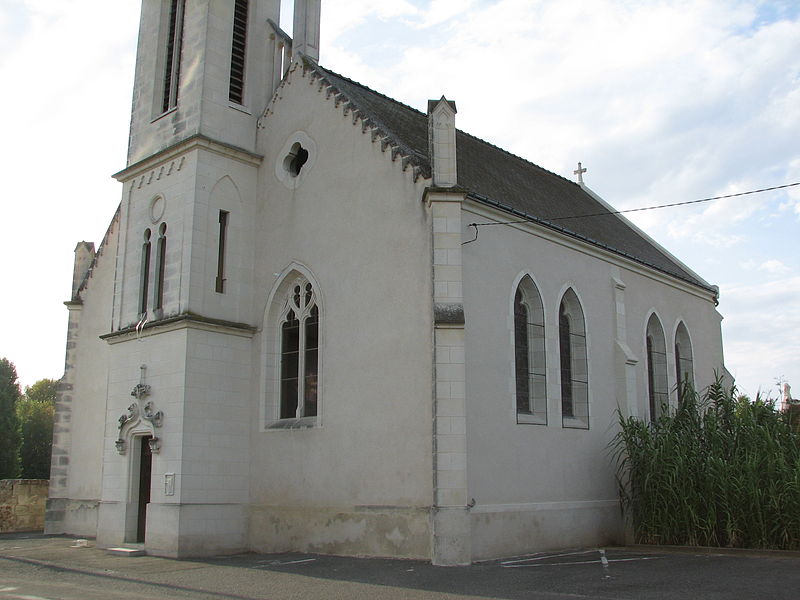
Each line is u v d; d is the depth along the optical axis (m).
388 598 12.28
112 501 21.59
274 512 20.38
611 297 24.91
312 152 21.86
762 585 13.42
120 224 24.23
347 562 17.27
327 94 21.80
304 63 22.81
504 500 18.77
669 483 20.02
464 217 19.33
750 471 18.94
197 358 20.70
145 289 22.92
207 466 20.34
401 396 18.27
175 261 21.70
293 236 21.83
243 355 21.88
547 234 22.20
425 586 13.56
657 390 27.41
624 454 23.23
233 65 23.80
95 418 26.75
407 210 19.09
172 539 19.38
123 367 22.39
